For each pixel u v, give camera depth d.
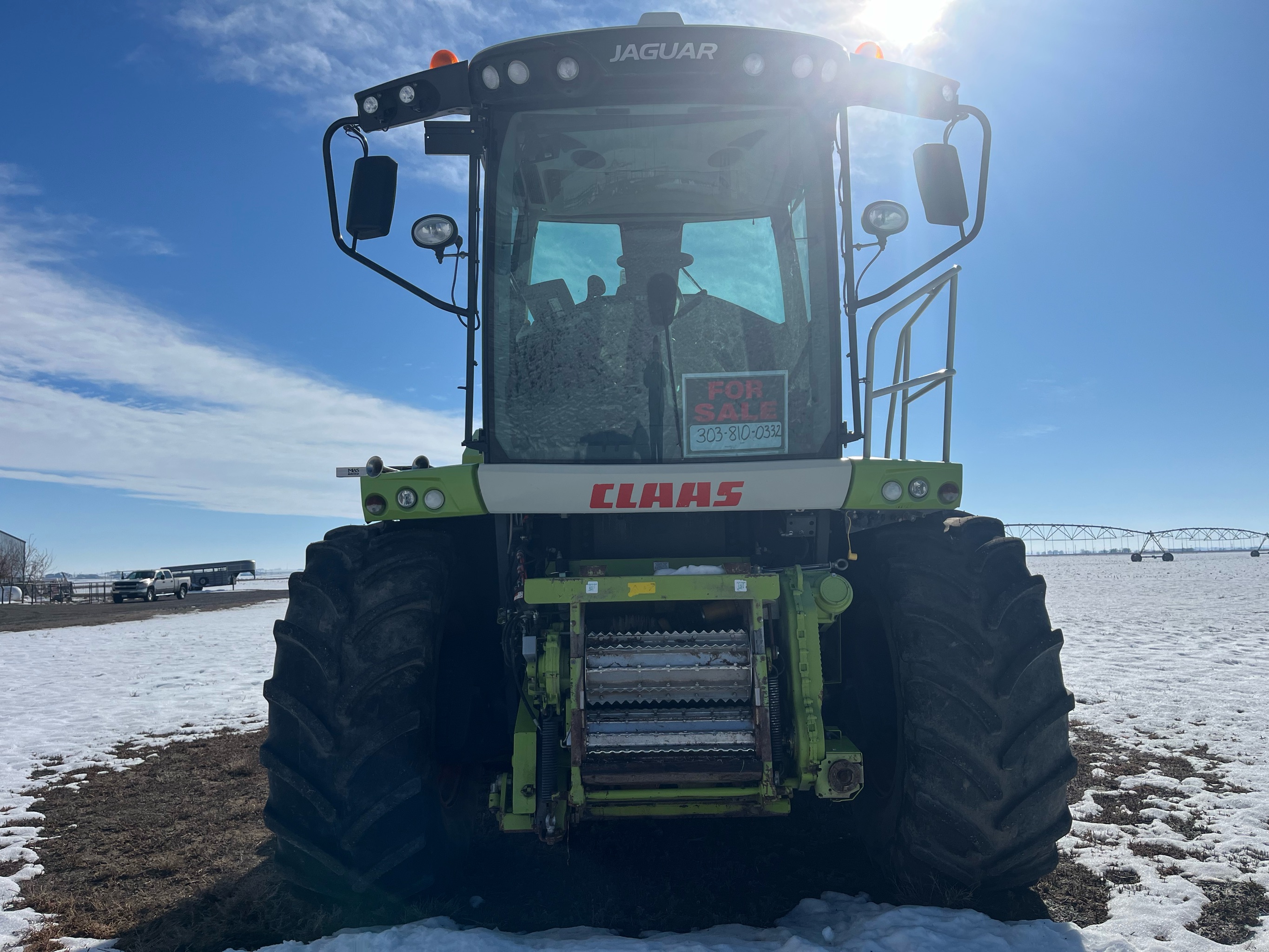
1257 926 2.68
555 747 2.60
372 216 3.06
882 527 3.21
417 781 2.67
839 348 3.05
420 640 2.81
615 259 3.14
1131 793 4.15
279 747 2.74
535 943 2.41
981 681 2.70
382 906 2.77
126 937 2.79
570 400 3.02
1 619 23.52
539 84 3.05
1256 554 89.25
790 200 3.14
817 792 2.62
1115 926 2.63
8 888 3.30
